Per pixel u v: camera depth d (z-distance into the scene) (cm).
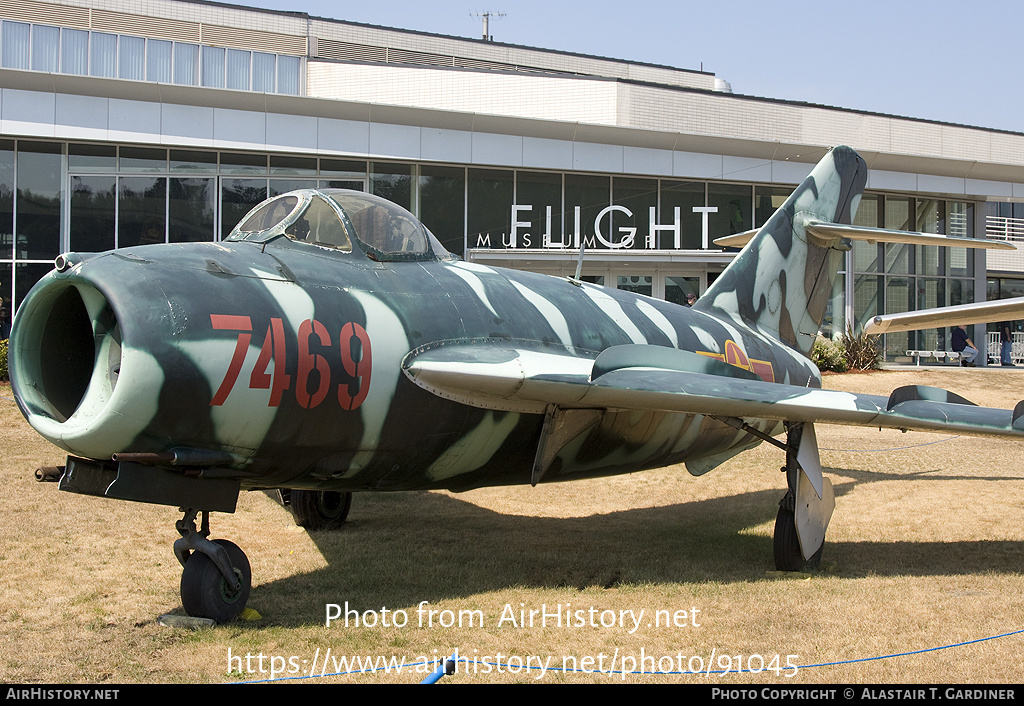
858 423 664
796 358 1081
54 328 541
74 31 2889
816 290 1145
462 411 647
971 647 516
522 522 934
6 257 2055
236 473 560
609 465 828
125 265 514
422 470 666
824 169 1125
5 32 2819
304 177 2203
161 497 527
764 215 2545
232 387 516
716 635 541
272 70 2998
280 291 562
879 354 2480
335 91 2978
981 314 934
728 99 2852
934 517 945
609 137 2353
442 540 830
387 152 2202
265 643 516
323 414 564
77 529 811
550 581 677
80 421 495
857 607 605
